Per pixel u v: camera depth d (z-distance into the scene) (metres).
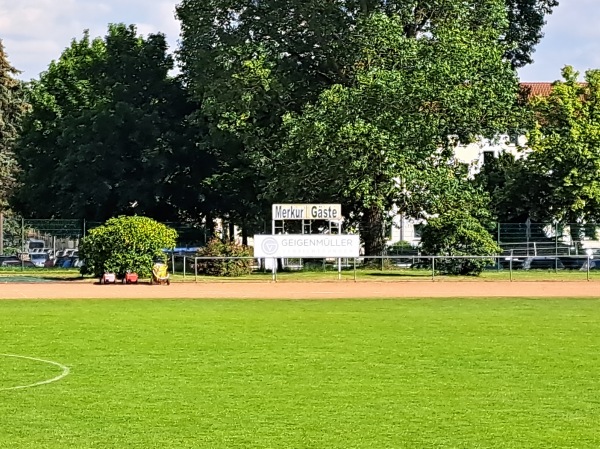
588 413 13.23
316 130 46.09
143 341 20.80
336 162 47.03
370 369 16.88
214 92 51.34
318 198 50.56
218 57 51.16
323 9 50.81
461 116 48.56
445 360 17.97
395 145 46.38
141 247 42.06
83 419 12.84
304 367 17.11
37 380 15.77
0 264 55.03
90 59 70.44
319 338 21.39
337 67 52.50
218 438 11.78
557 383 15.49
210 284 41.72
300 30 52.53
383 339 21.20
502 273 48.81
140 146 62.44
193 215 66.25
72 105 69.12
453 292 36.50
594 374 16.36
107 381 15.66
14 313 27.48
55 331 22.73
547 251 55.25
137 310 28.55
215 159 63.16
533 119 52.62
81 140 62.62
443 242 46.53
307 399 14.18
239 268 47.19
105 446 11.40
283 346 19.98
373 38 48.31
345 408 13.55
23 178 67.69
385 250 52.84
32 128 68.50
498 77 49.28
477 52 48.22
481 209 49.97
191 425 12.49
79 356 18.47
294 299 33.12
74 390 14.88
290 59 52.75
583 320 25.48
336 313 27.55
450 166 51.69
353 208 52.12
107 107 63.12
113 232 41.94
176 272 49.84
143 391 14.80
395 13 50.66
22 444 11.48
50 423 12.60
